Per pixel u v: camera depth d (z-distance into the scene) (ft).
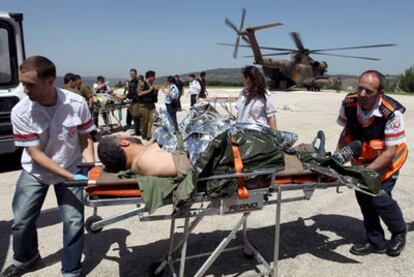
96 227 7.25
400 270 9.45
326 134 29.22
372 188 7.84
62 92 7.90
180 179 7.06
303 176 8.20
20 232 8.75
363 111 9.25
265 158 7.43
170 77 27.71
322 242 11.03
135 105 27.20
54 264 9.83
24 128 7.47
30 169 8.20
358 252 10.22
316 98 72.13
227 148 7.23
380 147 9.20
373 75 8.64
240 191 7.29
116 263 9.95
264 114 12.22
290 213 13.20
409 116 41.37
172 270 8.61
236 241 11.09
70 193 8.21
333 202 14.24
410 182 16.53
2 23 16.56
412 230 11.74
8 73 17.01
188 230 7.79
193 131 7.89
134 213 7.25
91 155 8.66
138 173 7.38
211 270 9.56
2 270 9.57
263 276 9.12
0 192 15.47
